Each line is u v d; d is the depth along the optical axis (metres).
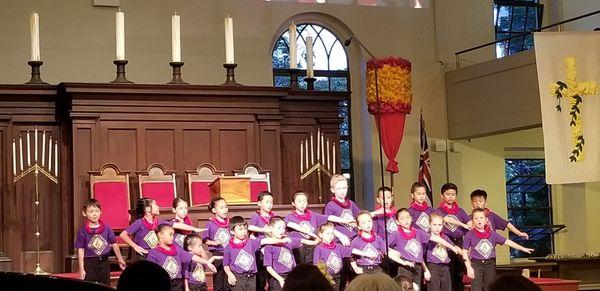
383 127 13.20
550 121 10.84
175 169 11.98
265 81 14.90
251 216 10.89
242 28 14.86
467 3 16.36
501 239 10.65
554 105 10.87
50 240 11.72
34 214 11.67
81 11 13.87
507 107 14.70
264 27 15.02
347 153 15.95
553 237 17.14
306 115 13.38
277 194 12.43
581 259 15.48
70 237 11.60
